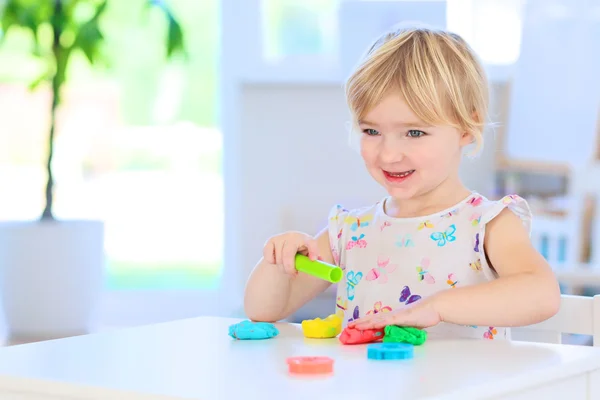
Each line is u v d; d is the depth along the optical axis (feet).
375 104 3.41
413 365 2.40
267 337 2.94
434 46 3.49
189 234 14.48
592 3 10.12
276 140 11.10
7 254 9.56
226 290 11.62
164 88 12.89
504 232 3.50
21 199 13.51
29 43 12.40
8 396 2.34
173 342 2.82
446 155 3.50
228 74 11.51
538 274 3.20
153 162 13.88
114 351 2.65
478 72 3.64
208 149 13.55
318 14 11.21
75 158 13.50
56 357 2.56
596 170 10.06
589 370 2.56
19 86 12.74
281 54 11.37
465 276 3.59
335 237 3.98
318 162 11.04
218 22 11.62
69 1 9.48
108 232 14.33
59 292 9.59
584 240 9.97
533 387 2.34
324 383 2.16
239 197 11.32
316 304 9.97
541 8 10.25
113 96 13.12
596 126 10.09
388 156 3.42
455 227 3.65
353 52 11.04
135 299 11.78
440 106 3.40
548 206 9.95
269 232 11.15
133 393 2.11
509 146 10.26
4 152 13.07
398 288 3.68
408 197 3.53
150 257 14.57
